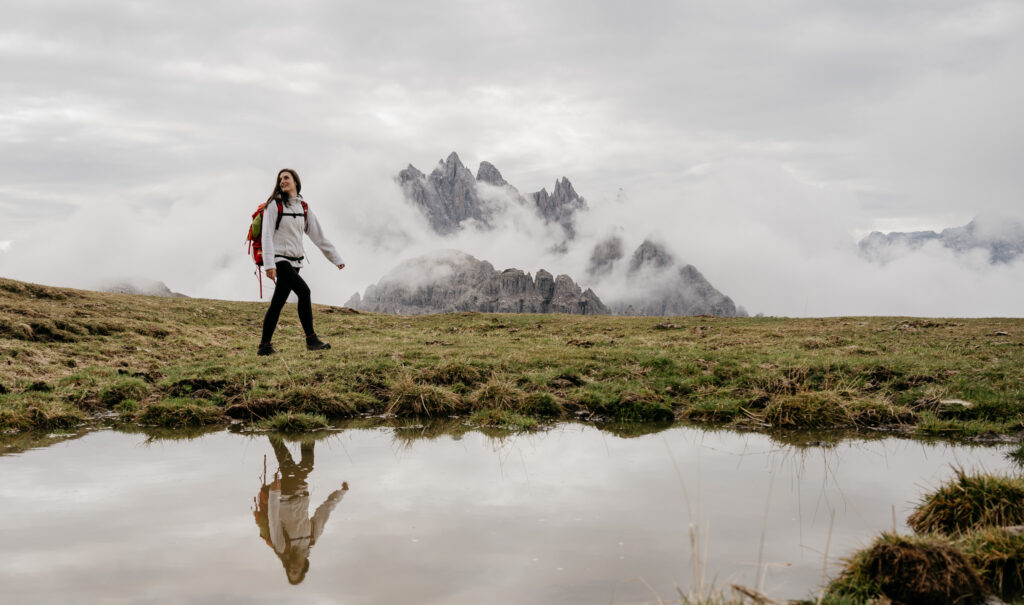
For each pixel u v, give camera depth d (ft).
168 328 61.82
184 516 17.61
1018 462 25.36
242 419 33.86
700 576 12.93
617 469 23.62
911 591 13.29
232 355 49.32
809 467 24.26
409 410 35.70
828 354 51.88
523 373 42.70
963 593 13.29
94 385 38.04
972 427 31.12
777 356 48.83
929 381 39.96
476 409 36.22
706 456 26.12
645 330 72.54
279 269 39.45
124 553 14.76
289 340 61.21
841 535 16.75
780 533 16.79
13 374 38.99
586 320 85.40
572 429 32.71
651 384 41.22
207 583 13.12
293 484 21.13
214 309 80.12
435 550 15.11
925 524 17.42
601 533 16.46
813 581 13.91
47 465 23.56
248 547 15.17
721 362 46.52
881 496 20.40
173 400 34.86
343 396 36.22
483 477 22.25
